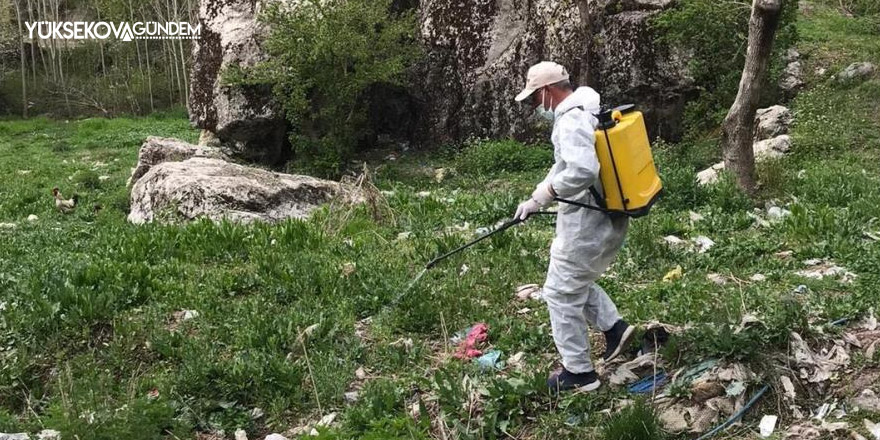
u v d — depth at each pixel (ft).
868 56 53.57
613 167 14.74
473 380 17.29
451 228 29.99
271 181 36.24
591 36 51.65
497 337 19.39
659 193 15.46
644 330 17.42
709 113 50.29
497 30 56.24
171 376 18.56
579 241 15.20
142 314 21.39
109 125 87.76
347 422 16.40
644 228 26.23
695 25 49.08
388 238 28.66
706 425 15.25
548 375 16.67
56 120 98.43
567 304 15.75
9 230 37.93
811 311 18.17
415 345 19.33
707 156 46.34
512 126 55.77
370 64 54.03
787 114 47.06
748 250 24.50
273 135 58.70
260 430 17.21
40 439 16.53
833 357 16.39
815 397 15.69
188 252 26.32
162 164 39.29
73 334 20.48
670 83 51.88
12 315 20.83
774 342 16.51
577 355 15.99
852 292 19.63
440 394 16.52
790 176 35.12
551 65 15.08
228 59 57.52
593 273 15.49
